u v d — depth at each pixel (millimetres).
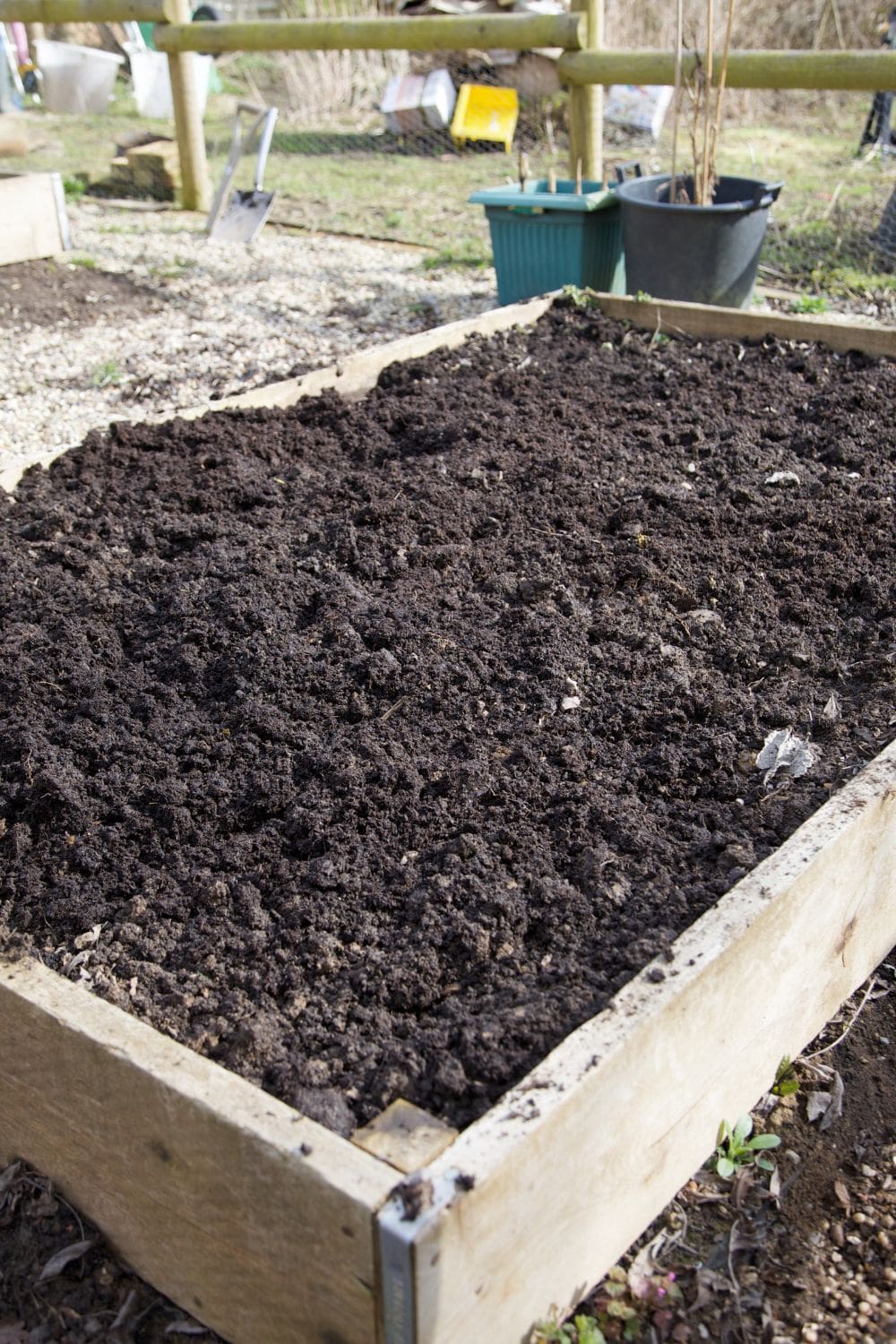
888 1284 1650
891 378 3297
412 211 5586
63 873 2023
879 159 6219
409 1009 1736
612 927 1827
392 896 1922
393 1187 1275
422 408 3248
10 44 8367
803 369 3377
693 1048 1631
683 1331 1587
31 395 3783
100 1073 1528
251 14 9727
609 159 6305
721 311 3545
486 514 2834
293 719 2322
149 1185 1555
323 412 3264
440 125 6867
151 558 2719
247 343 4102
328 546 2744
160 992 1786
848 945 1998
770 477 2947
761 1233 1713
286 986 1781
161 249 5059
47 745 2252
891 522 2795
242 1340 1559
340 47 5039
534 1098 1389
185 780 2172
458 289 4535
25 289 4578
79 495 2953
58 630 2539
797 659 2477
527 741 2248
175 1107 1439
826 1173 1799
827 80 4090
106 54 7773
